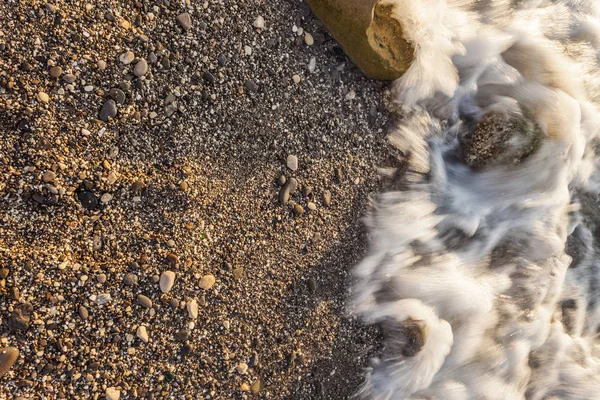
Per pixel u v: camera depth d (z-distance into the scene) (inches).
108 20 118.7
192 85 122.1
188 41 121.6
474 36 133.4
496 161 132.8
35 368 117.4
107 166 119.4
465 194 134.0
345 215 129.0
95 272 119.0
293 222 126.7
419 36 128.9
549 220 137.3
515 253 136.3
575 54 137.6
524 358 136.3
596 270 141.1
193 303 122.5
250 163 125.0
